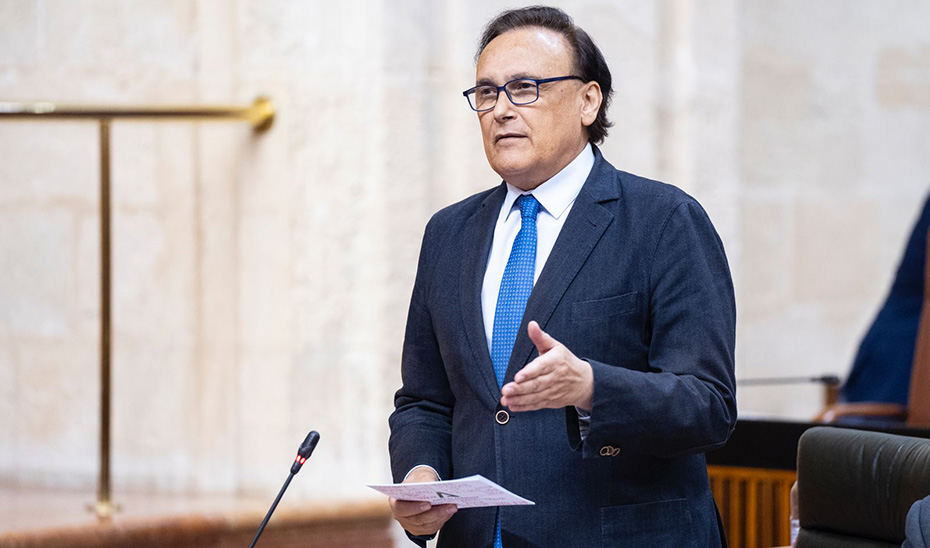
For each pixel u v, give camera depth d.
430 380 9.75
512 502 7.94
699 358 8.45
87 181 18.64
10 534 14.30
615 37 19.14
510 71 8.96
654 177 19.62
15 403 18.98
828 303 25.27
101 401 16.33
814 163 25.17
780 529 14.10
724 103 19.94
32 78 18.91
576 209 9.02
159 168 18.31
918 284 21.06
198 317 18.19
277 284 17.69
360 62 17.23
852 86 25.48
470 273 9.26
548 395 7.88
